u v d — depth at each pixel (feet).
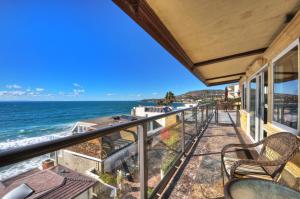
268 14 6.64
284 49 7.90
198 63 12.60
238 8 5.97
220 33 7.88
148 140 6.82
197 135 16.65
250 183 4.06
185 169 9.36
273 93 9.68
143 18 5.29
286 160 5.27
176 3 5.22
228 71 18.69
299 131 6.50
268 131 10.35
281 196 3.76
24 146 2.40
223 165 6.84
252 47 10.66
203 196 6.93
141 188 5.93
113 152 5.04
